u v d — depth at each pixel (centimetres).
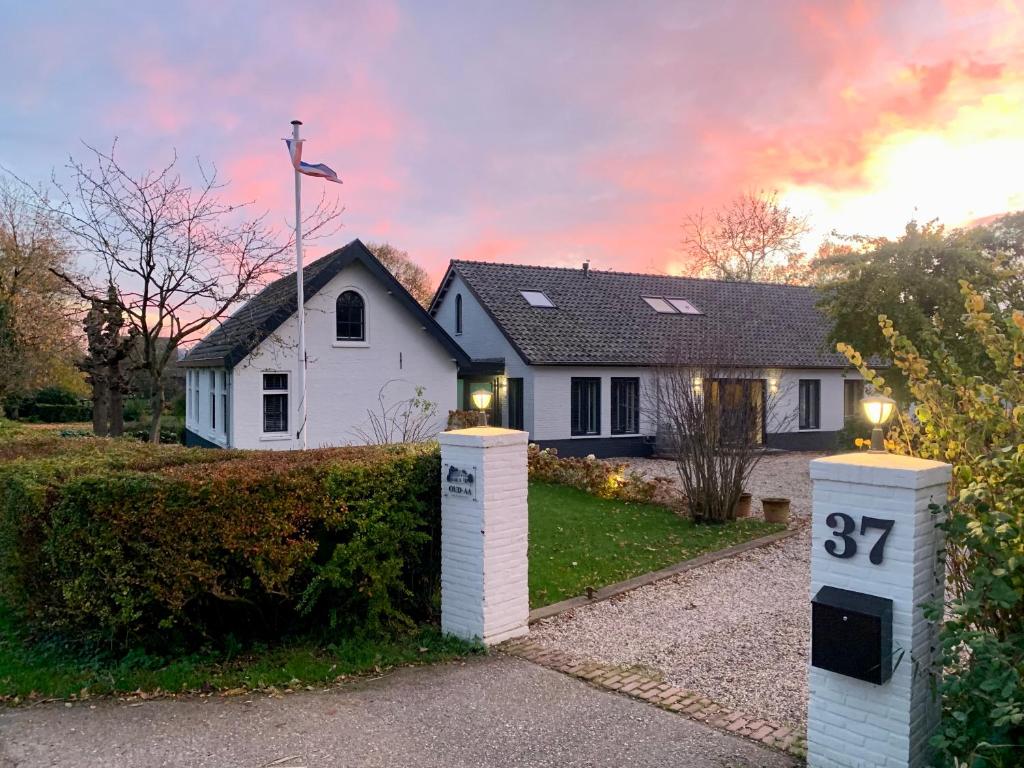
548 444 2011
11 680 484
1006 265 1243
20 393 2400
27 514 534
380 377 1862
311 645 554
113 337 1688
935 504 346
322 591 559
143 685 478
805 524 1116
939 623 343
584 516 1130
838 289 1598
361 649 548
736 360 1213
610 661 544
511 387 2106
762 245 3803
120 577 491
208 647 529
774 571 835
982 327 395
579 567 829
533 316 2155
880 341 1512
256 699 463
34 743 398
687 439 1135
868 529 355
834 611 356
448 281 2412
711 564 866
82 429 2748
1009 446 332
